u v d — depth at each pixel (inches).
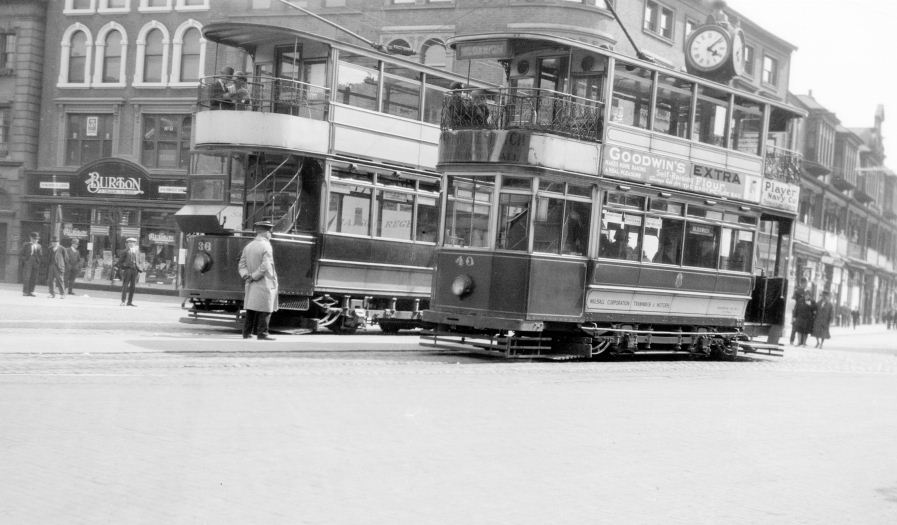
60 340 591.2
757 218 858.1
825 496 288.8
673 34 1667.1
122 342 597.6
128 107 1648.6
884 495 296.5
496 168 666.2
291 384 453.4
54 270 1242.6
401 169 869.2
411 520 228.8
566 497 264.5
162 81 1628.9
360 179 838.5
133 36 1649.9
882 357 1115.9
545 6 1405.0
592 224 695.1
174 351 561.9
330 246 811.4
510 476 287.0
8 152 1704.0
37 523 207.2
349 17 1503.4
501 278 660.7
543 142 658.8
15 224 1690.5
